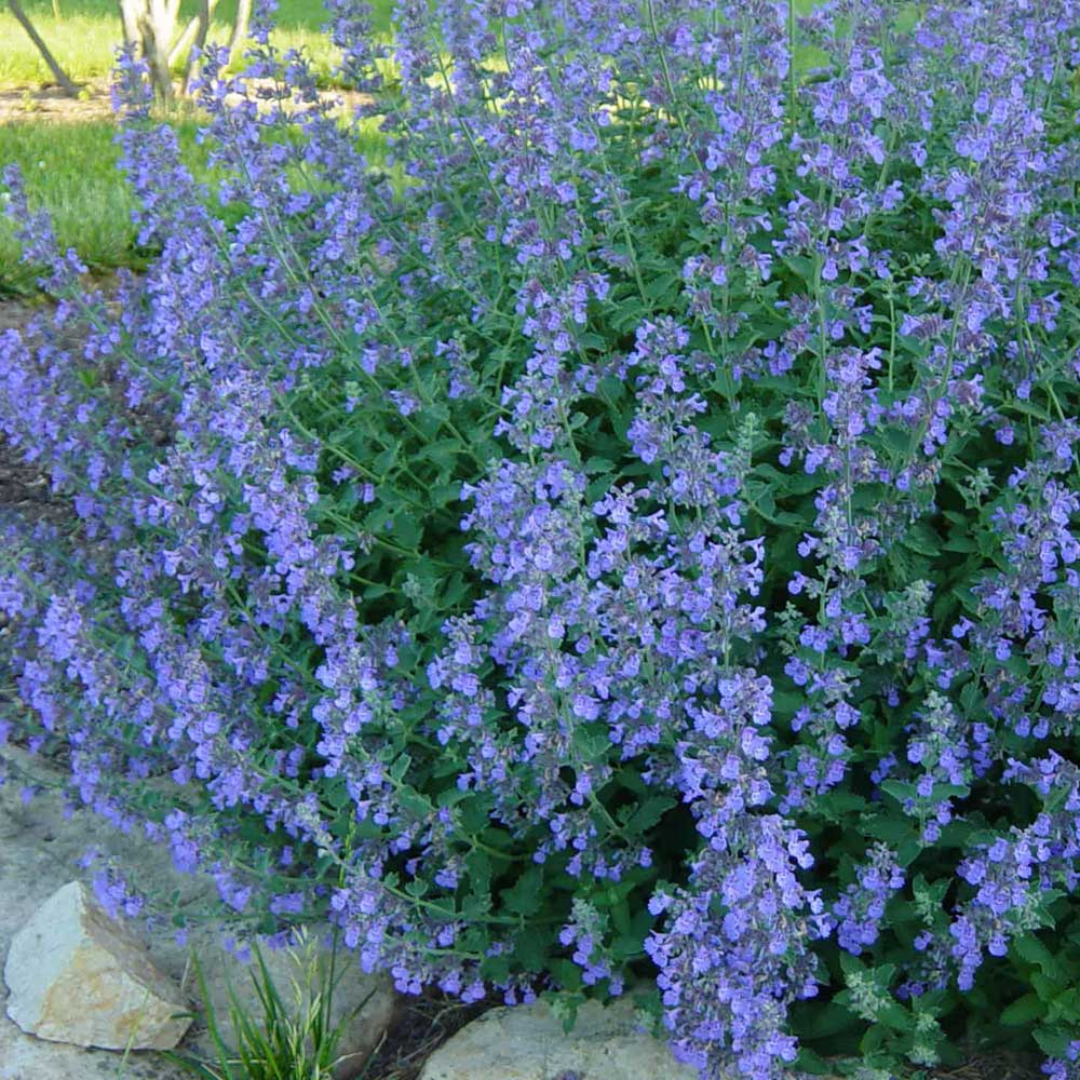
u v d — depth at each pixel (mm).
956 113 1648
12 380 1545
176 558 1230
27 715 1479
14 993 1161
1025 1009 1010
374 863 1149
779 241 1499
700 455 1088
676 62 1658
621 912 1095
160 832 1259
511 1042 1105
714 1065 961
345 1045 1175
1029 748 1124
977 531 1240
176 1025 1158
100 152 3377
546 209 1484
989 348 1320
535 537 983
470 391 1414
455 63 1660
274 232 1484
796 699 1071
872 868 994
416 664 1210
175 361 1596
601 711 1115
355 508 1469
